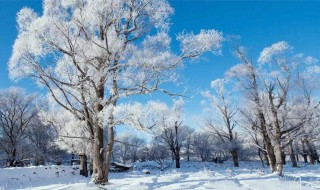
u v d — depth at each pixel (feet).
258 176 48.78
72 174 87.92
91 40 37.37
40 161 142.10
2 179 67.72
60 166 85.76
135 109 33.78
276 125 59.88
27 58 36.96
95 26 39.52
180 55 38.55
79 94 43.98
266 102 61.57
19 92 141.69
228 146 132.77
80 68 38.75
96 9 35.35
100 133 42.01
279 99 62.23
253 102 64.13
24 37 36.27
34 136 152.97
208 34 37.37
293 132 62.03
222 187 36.06
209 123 131.44
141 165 152.76
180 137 154.61
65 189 36.24
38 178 75.10
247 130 73.56
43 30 35.58
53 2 37.70
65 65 39.11
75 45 37.68
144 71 38.11
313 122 59.82
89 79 37.70
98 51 36.94
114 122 34.99
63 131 67.77
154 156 216.74
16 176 70.90
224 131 134.10
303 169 98.43
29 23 36.58
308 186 40.11
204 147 201.36
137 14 40.37
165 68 38.06
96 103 40.63
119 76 37.68
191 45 38.09
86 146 74.54
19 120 145.59
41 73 37.81
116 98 38.78
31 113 144.46
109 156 41.86
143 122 34.50
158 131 36.32
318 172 76.64
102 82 39.09
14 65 37.06
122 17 39.52
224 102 125.08
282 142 63.36
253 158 222.28
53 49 37.76
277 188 37.11
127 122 34.65
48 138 139.85
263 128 65.46
